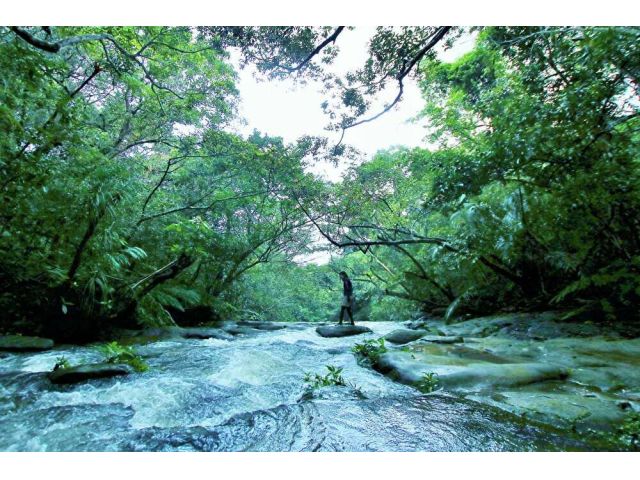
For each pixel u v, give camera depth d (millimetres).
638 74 4527
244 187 14359
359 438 2020
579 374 3381
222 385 3650
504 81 8961
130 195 6840
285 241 15797
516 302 8469
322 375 4121
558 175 5812
